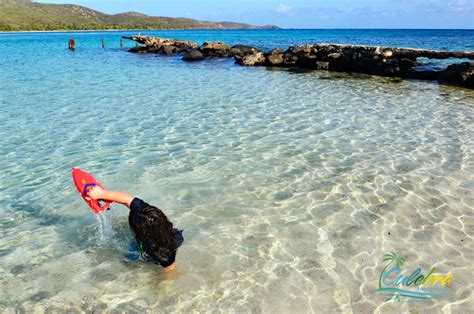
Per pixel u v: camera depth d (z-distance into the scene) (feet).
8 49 156.15
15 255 15.44
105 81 64.34
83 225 17.80
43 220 18.29
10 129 33.50
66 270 14.46
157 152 27.40
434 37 263.08
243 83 62.18
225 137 30.94
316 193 20.72
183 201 19.92
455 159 25.54
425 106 43.24
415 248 15.64
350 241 16.17
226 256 15.17
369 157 26.09
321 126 34.14
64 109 41.68
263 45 172.55
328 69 83.66
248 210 18.93
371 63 76.18
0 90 54.03
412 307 12.39
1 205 19.75
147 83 62.08
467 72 60.18
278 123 35.27
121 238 16.66
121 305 12.58
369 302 12.62
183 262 14.82
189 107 42.73
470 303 12.55
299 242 16.12
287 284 13.51
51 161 25.79
